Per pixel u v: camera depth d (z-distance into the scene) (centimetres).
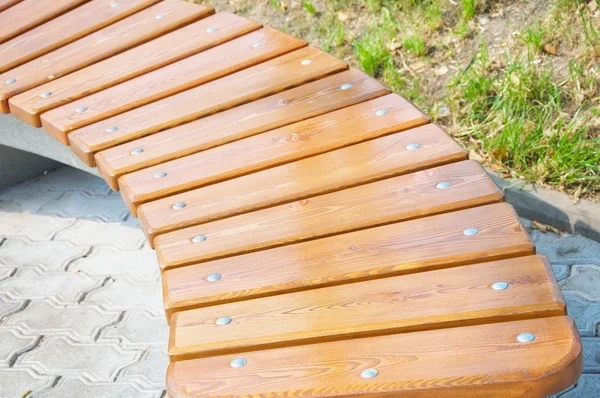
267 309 208
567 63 411
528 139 381
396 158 262
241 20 374
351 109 296
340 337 196
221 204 255
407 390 176
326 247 228
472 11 449
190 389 186
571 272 337
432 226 228
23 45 382
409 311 198
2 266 396
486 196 237
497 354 181
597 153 364
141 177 277
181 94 323
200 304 215
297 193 254
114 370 325
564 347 180
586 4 438
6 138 369
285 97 311
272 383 184
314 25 484
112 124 309
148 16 391
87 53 365
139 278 378
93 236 412
